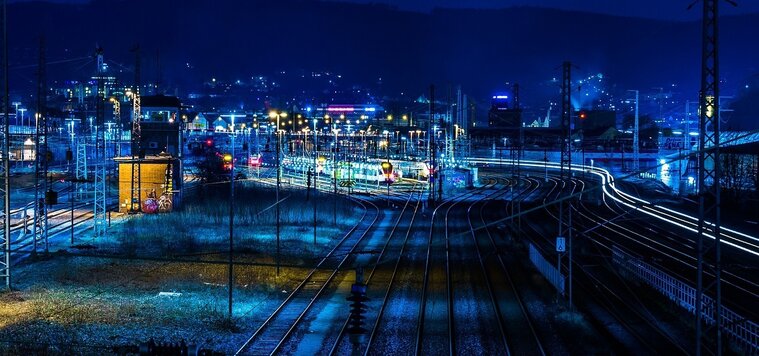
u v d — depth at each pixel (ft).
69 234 201.36
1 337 98.99
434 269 162.61
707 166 282.77
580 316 114.73
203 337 101.60
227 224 230.48
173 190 260.01
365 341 100.78
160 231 208.23
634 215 266.36
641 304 126.62
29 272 148.05
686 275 152.76
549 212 282.15
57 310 116.47
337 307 123.44
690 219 239.71
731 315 103.86
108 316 113.09
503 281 148.36
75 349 93.04
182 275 150.51
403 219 258.57
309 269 160.66
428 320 114.32
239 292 134.31
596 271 161.99
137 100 277.03
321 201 284.82
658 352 96.22
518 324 111.55
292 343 99.76
